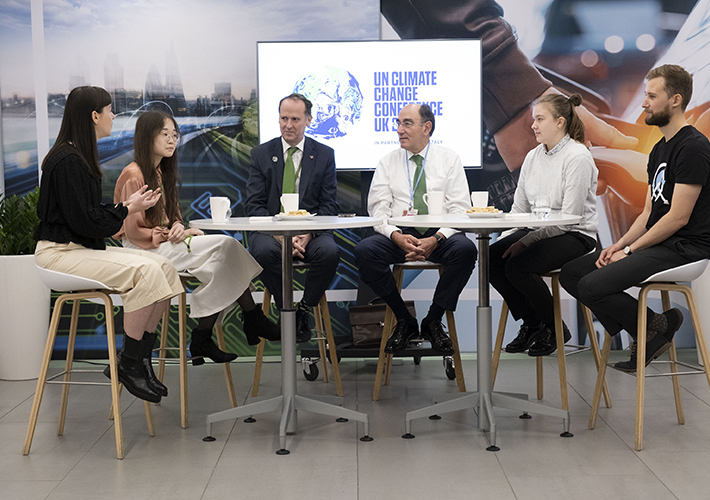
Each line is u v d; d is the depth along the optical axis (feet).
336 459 7.45
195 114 12.80
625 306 8.13
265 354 13.15
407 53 12.54
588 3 12.66
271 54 12.48
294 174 11.32
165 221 9.64
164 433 8.46
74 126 7.87
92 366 12.72
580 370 11.66
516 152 12.90
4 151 12.78
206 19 12.69
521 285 9.53
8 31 12.60
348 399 10.11
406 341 9.93
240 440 8.15
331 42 12.51
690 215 8.03
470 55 12.50
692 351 13.03
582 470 7.02
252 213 11.21
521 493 6.46
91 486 6.77
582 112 12.83
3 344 11.41
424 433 8.34
